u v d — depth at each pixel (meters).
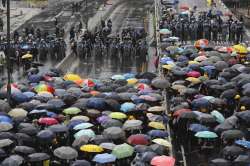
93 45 138.00
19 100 81.88
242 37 141.50
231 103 83.31
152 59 134.00
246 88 84.88
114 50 136.62
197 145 73.94
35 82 94.75
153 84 89.94
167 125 78.44
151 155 62.31
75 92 85.94
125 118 74.81
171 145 71.00
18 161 60.78
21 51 126.50
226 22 144.62
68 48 143.00
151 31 158.12
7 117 72.19
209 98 82.50
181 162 71.00
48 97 82.19
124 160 64.50
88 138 67.56
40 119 72.00
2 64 122.44
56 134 70.31
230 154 64.62
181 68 98.81
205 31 140.25
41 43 133.75
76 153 64.19
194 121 74.75
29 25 167.50
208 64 100.81
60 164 65.31
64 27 165.00
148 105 79.44
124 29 148.12
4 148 64.75
